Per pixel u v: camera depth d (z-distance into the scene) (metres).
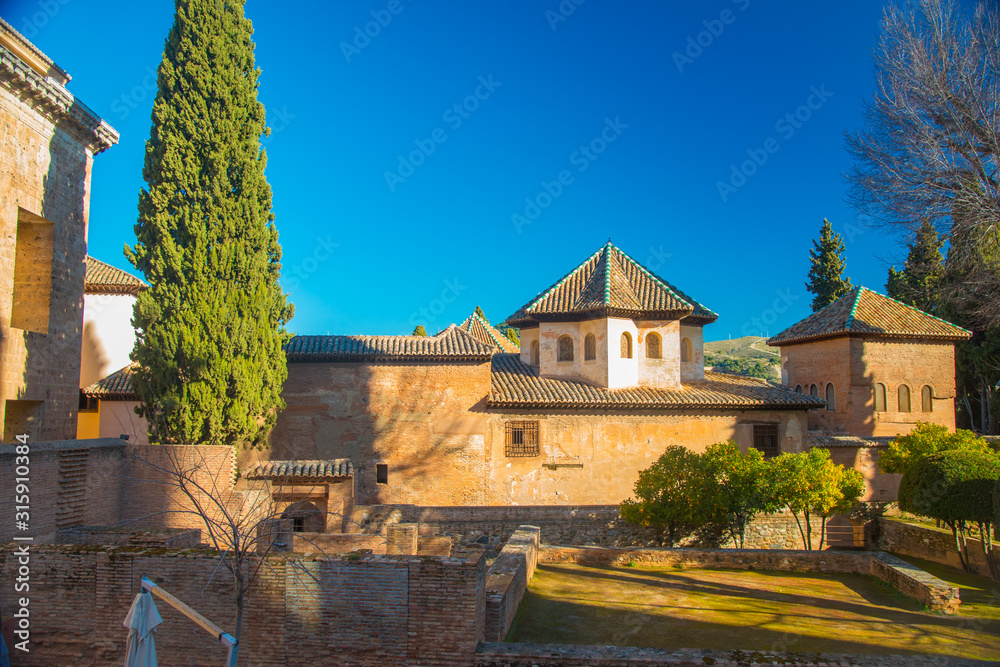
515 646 9.45
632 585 15.09
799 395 26.80
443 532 20.30
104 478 14.99
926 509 18.31
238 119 20.05
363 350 24.16
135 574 9.61
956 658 9.23
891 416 29.23
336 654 9.23
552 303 27.58
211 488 16.25
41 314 15.80
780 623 12.30
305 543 17.88
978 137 21.22
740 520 20.89
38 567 9.72
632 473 25.12
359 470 23.66
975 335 34.66
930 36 21.88
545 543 20.62
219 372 18.59
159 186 18.97
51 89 15.26
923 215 21.95
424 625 9.17
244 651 9.38
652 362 27.38
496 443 24.45
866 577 16.11
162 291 18.67
